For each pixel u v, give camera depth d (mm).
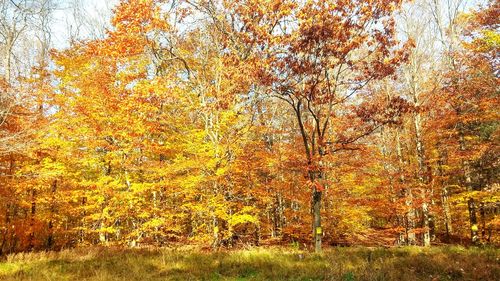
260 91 16406
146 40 20312
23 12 15102
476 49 19625
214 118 19734
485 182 22828
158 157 22828
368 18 13641
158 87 18984
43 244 21797
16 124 15234
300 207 25047
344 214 22781
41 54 20094
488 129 21266
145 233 22672
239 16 16656
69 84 20578
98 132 18891
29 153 15094
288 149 22031
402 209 20109
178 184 18438
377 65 14836
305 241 23594
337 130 21203
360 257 12266
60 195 18422
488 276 9289
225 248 17578
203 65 20984
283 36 13812
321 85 15758
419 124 21625
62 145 18281
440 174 22672
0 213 17781
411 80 22234
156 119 20016
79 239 25234
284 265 11117
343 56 14359
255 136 23922
